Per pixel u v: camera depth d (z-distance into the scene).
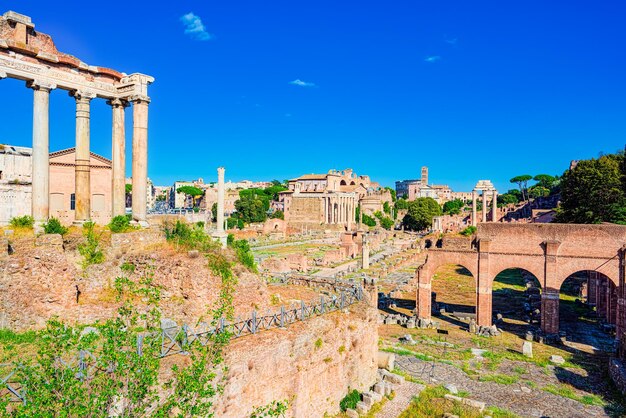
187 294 28.17
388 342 43.97
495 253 49.59
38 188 32.19
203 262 28.97
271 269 75.56
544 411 29.92
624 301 42.50
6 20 30.53
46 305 24.64
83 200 35.03
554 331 46.81
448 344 43.69
